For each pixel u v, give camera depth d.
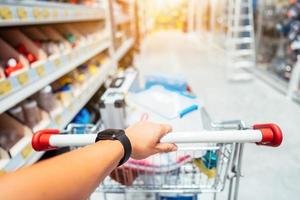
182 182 0.90
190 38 10.68
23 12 1.15
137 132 0.51
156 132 0.53
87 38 2.44
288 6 3.48
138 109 1.15
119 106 1.09
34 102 1.38
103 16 2.86
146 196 1.26
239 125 0.78
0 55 1.28
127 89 1.31
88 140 0.58
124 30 4.65
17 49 1.41
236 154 0.74
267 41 4.27
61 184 0.33
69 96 1.74
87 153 0.39
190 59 5.57
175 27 15.07
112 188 0.91
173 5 14.67
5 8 1.02
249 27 4.10
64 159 0.37
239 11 4.12
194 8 12.25
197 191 0.87
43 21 1.34
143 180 0.91
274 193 1.39
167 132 0.57
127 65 4.27
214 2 7.67
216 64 4.94
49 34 1.87
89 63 2.52
